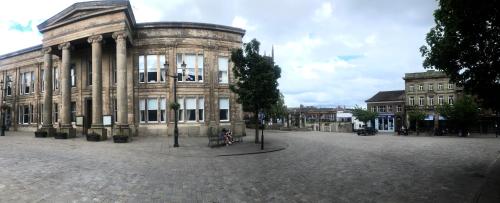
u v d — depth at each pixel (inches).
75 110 1411.2
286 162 639.1
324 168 561.9
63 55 1244.5
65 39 1240.2
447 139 1504.7
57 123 1513.3
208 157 713.6
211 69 1318.9
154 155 724.7
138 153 752.3
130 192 364.5
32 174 448.5
